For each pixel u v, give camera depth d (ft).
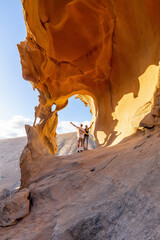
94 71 27.25
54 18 19.48
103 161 9.53
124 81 22.31
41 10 18.76
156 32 14.61
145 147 8.07
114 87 25.43
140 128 12.34
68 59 26.43
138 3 15.28
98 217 5.04
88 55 25.11
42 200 8.41
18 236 5.91
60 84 33.12
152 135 9.80
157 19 14.26
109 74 26.04
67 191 8.21
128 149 9.37
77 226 5.11
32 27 21.52
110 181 6.73
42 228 6.01
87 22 20.17
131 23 17.31
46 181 10.17
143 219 3.99
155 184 4.88
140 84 17.93
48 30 21.01
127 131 16.11
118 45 21.20
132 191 5.16
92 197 6.40
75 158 13.70
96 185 7.23
